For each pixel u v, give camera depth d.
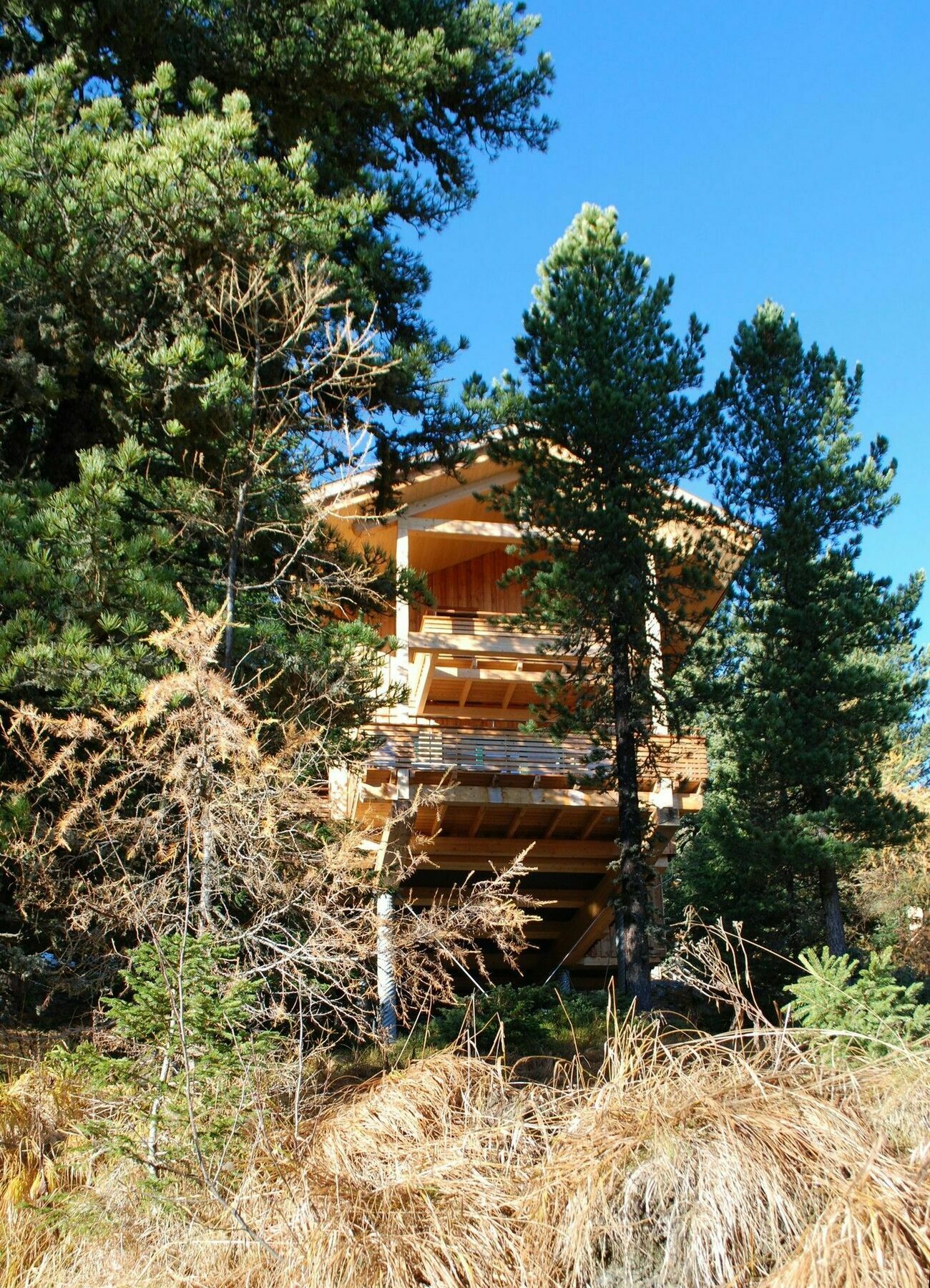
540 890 18.61
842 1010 6.79
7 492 9.47
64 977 7.55
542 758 17.61
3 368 10.34
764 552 18.19
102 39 12.54
